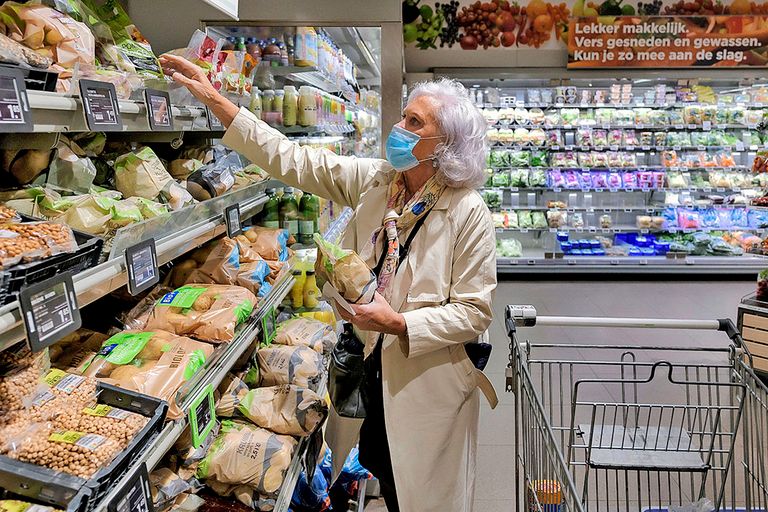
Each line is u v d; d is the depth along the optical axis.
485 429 3.37
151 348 1.40
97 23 1.41
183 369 1.35
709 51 6.89
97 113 1.11
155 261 1.29
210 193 1.79
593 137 7.33
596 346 1.94
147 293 1.76
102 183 1.51
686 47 6.89
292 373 2.17
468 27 7.16
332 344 2.49
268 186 2.88
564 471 1.43
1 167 1.18
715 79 7.02
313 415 1.96
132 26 1.67
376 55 3.28
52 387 1.08
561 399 1.97
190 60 1.90
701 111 7.17
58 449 0.97
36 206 1.13
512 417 3.51
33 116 0.95
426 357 1.76
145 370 1.30
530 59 7.23
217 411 1.95
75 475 0.94
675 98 7.25
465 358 1.82
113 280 1.17
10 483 0.92
